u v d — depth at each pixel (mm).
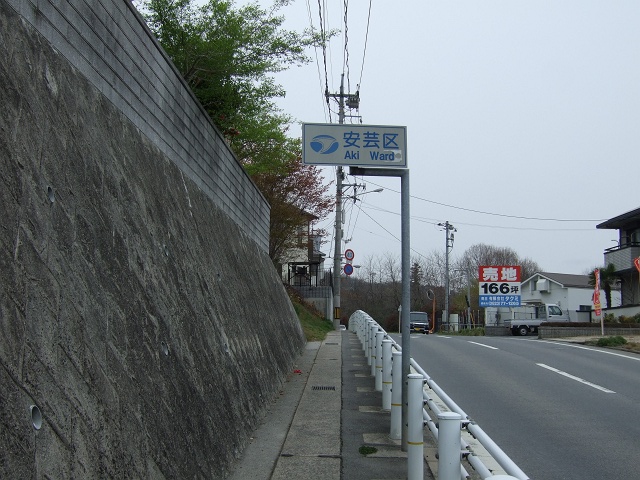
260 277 13164
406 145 7027
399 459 6648
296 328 17281
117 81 6027
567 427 8734
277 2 19875
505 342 23078
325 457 6680
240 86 12711
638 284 35719
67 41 4938
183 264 6855
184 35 11734
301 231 27906
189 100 8703
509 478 2973
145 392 4668
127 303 4875
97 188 4930
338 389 10812
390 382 9141
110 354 4293
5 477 2760
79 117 4938
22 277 3441
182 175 8211
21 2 4250
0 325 3100
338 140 6922
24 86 4066
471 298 63875
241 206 12609
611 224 36750
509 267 38312
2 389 2941
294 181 24922
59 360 3588
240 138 15859
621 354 18375
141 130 6730
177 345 5766
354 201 33000
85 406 3703
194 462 5145
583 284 51406
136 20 6574
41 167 4031
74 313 3936
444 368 14625
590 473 6656
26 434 3014
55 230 4000
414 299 65812
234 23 11914
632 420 9188
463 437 8172
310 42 12641
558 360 16312
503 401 10594
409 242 7105
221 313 7934
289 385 11156
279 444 7180
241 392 7566
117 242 5059
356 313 24453
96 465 3609
